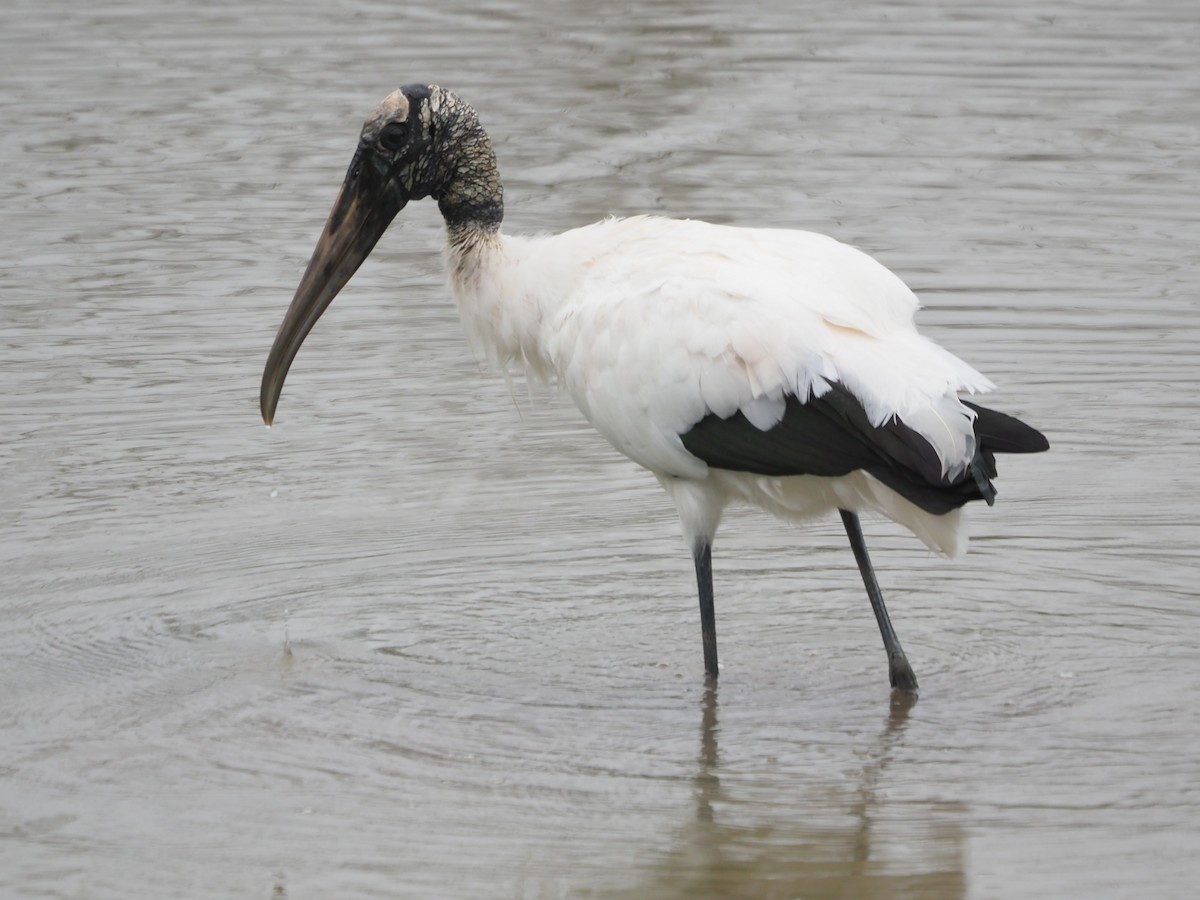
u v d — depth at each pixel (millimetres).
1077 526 12766
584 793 8977
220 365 15922
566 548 12508
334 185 20625
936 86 24094
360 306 17406
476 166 11172
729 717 9914
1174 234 18859
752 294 9812
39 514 12906
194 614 11305
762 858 8328
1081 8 28016
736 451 9953
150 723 9742
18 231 19219
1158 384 15367
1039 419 14688
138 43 26500
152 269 18156
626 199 19797
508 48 26078
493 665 10625
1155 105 23109
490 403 15312
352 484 13609
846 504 9984
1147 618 11250
